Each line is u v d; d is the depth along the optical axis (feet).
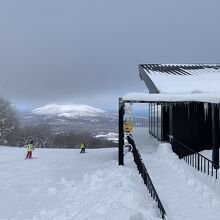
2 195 50.16
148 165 54.08
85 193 45.85
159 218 32.32
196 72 86.63
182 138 66.03
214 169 52.65
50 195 48.06
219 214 34.94
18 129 213.66
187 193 41.04
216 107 54.24
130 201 35.88
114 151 87.10
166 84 69.05
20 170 67.46
